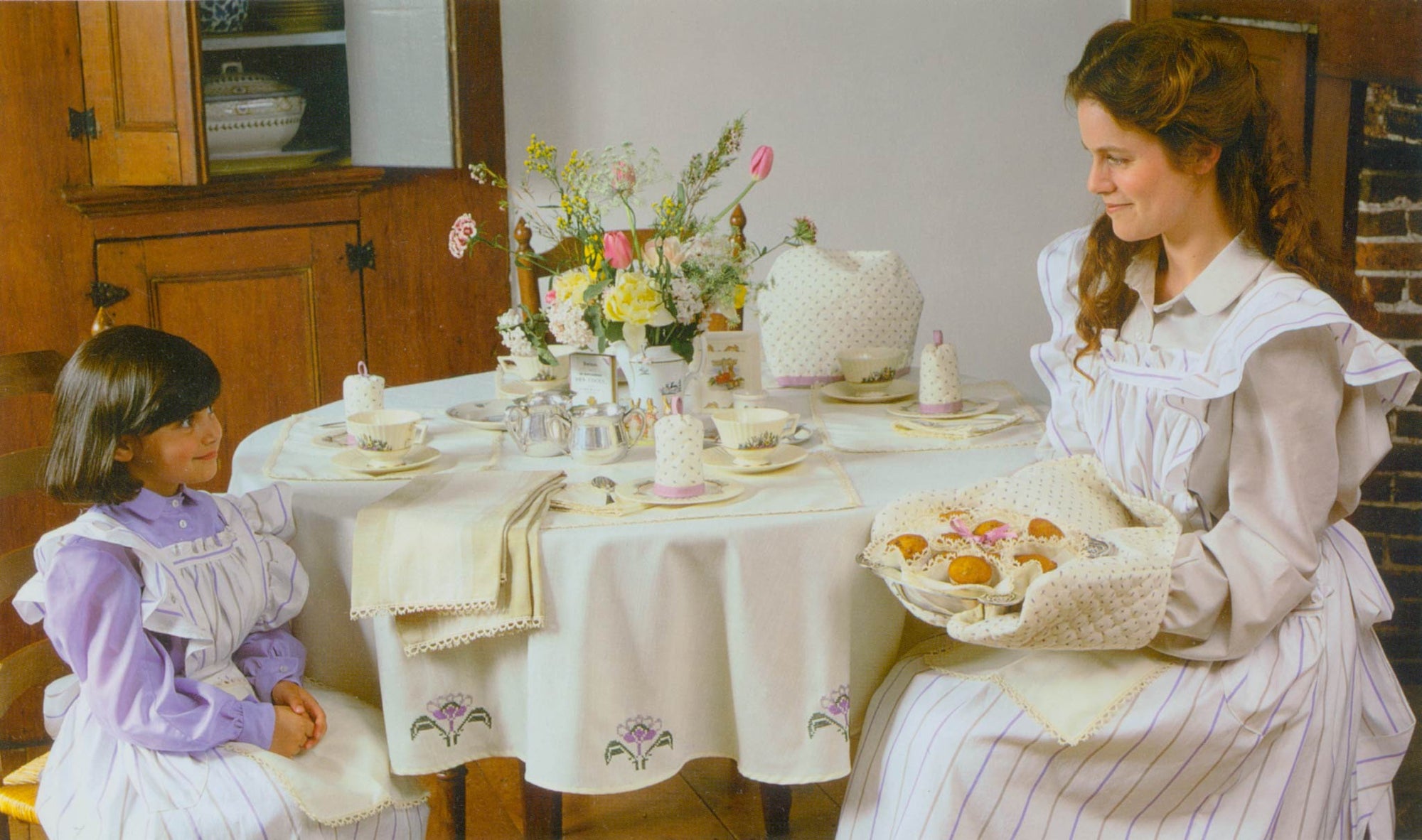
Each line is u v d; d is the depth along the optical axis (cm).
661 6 357
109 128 286
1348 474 154
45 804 163
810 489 178
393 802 167
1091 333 174
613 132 361
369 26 323
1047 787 154
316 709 169
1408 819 234
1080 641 150
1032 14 377
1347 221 304
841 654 167
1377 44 293
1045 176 388
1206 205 158
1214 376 153
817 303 248
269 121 315
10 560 183
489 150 344
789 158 373
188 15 277
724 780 248
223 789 156
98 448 158
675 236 205
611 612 162
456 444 209
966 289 392
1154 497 166
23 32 276
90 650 157
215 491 321
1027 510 167
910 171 381
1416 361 302
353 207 329
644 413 205
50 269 287
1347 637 156
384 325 338
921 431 209
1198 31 152
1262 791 154
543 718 164
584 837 226
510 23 347
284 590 174
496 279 354
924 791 156
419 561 163
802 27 366
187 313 308
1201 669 155
